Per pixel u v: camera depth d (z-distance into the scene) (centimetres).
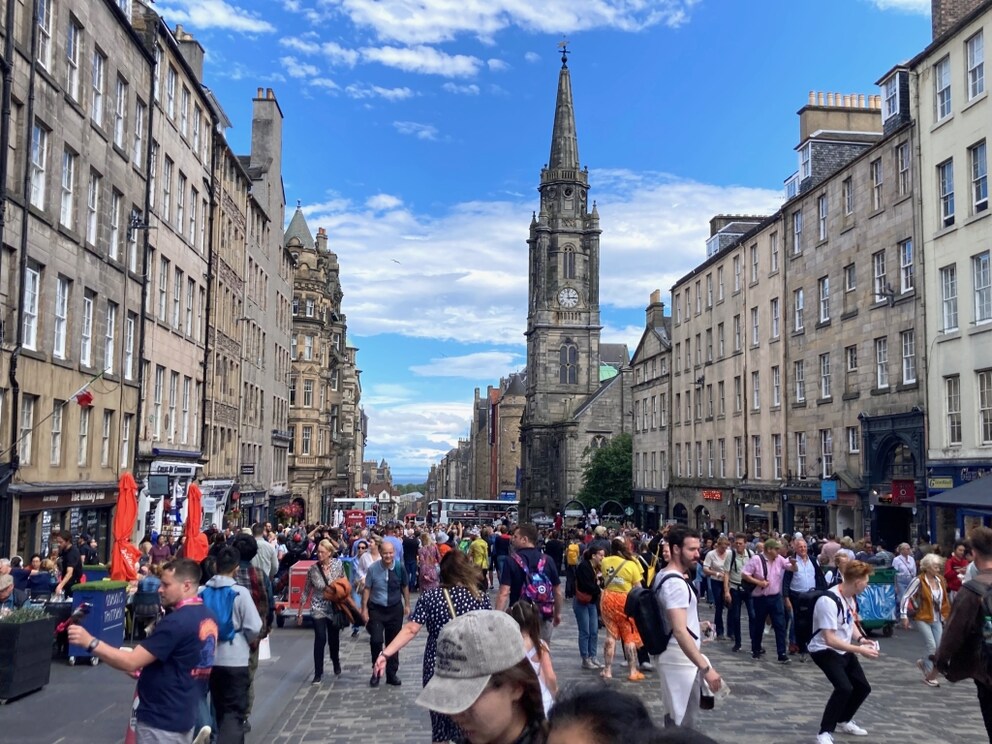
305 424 6675
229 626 805
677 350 5725
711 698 736
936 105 2897
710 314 5109
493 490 15188
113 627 1439
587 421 9469
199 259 3716
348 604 1296
